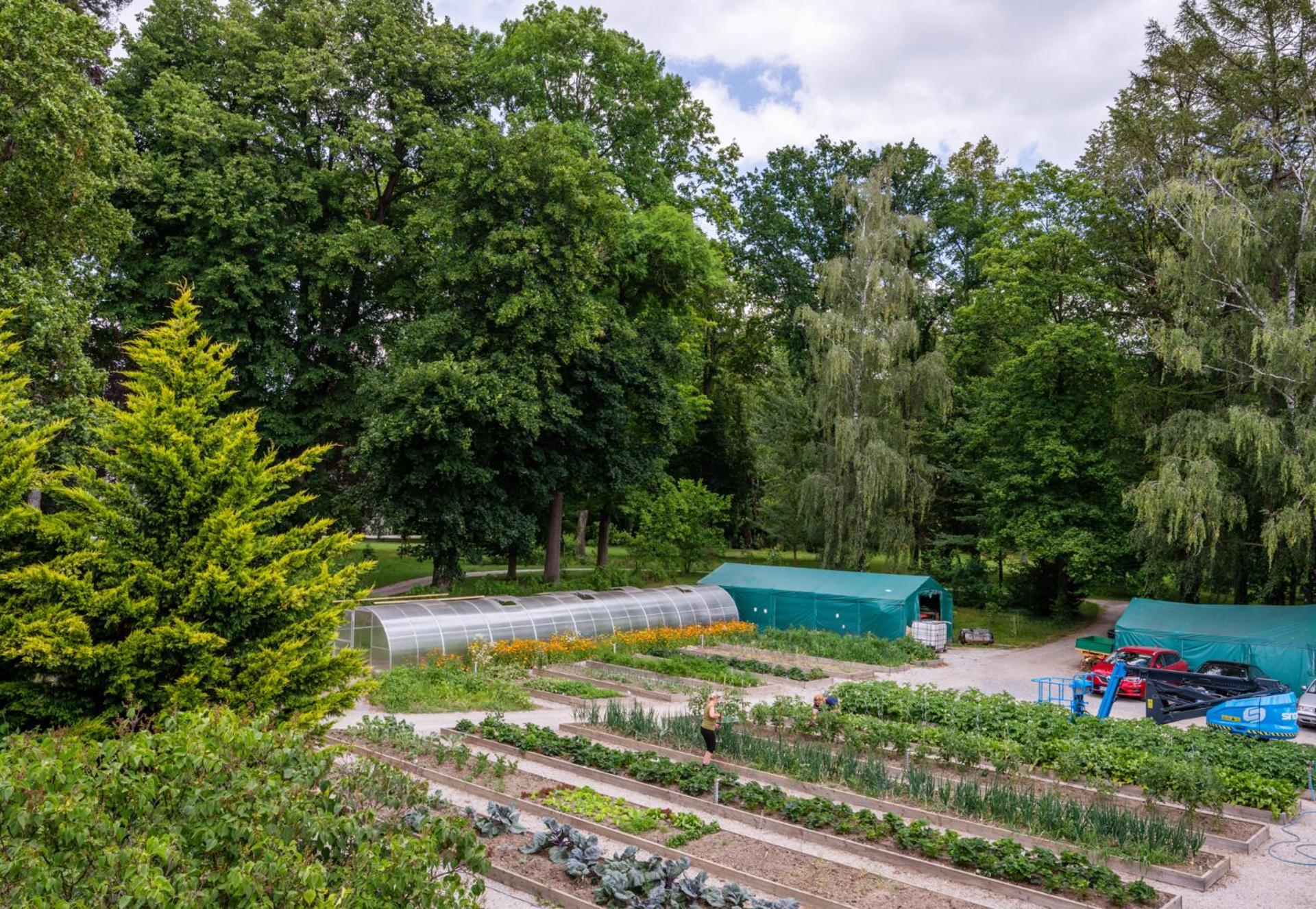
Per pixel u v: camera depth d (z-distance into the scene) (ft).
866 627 111.75
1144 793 46.88
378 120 118.42
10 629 34.45
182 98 102.53
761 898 32.30
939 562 156.25
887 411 136.67
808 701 75.25
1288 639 85.92
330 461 119.34
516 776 47.70
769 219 180.14
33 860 15.90
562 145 104.83
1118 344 130.93
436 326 100.53
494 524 109.29
